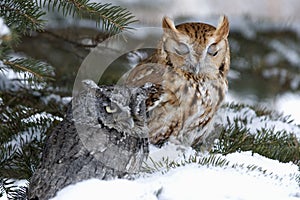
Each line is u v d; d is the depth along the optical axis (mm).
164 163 10203
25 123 12156
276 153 11688
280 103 18375
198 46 11039
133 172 9453
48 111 12930
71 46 14875
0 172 11320
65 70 14695
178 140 11078
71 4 10898
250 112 14008
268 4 22578
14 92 13258
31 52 15383
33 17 10828
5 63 10797
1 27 10352
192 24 11523
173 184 9188
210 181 9312
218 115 11539
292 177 10039
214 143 11539
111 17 10914
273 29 18312
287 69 18047
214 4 22578
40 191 8953
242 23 18203
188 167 9703
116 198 8695
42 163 9422
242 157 10562
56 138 9602
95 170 9070
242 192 9219
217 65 11312
